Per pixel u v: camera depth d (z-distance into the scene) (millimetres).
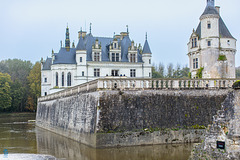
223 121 19078
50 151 31891
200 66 48188
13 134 47594
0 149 33719
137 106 31828
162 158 26703
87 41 74875
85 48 71000
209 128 20016
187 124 32969
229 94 18953
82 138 34594
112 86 31375
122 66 73312
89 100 33500
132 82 32156
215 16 47000
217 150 19203
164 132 32125
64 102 45219
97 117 30438
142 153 28344
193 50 49719
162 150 29453
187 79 34000
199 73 47969
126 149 29812
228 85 35094
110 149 29891
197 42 48969
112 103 31078
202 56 47750
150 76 75438
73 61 71438
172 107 32938
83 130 34438
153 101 32469
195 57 49562
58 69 70500
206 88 34312
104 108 30734
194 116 33344
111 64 72500
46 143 37406
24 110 116375
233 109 18562
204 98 34062
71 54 72625
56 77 71062
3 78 108562
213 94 34375
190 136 32781
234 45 48156
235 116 18422
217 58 46906
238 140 18219
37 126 63562
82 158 27391
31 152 31656
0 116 100062
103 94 30938
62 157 28484
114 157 27172
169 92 33188
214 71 46625
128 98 31703
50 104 55656
